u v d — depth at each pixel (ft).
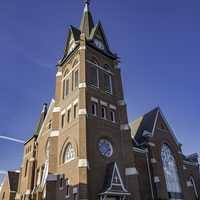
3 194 174.81
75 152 99.55
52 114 134.21
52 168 107.24
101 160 100.63
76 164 95.81
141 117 167.84
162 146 142.00
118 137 114.93
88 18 159.53
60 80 138.72
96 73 127.44
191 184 150.82
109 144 109.91
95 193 90.74
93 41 139.03
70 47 145.59
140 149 127.75
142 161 125.18
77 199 86.58
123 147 112.37
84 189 86.02
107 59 139.85
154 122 146.92
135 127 161.58
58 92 133.59
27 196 128.36
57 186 101.96
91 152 98.53
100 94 120.88
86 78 118.21
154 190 119.03
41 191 112.98
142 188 116.06
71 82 127.24
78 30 151.23
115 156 107.76
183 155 168.14
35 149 145.48
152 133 139.64
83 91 112.27
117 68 139.85
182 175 142.92
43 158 132.57
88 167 92.32
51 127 130.62
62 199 95.66
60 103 129.08
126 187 102.27
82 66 121.08
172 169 139.54
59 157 109.70
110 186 91.76
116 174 97.19
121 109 124.36
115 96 129.49
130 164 106.93
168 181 131.64
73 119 110.93
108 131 111.86
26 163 150.51
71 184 93.86
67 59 139.44
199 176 164.45
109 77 134.82
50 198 98.94
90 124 105.29
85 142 96.99
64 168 102.94
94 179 93.35
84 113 104.83
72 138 105.60
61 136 115.14
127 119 121.29
